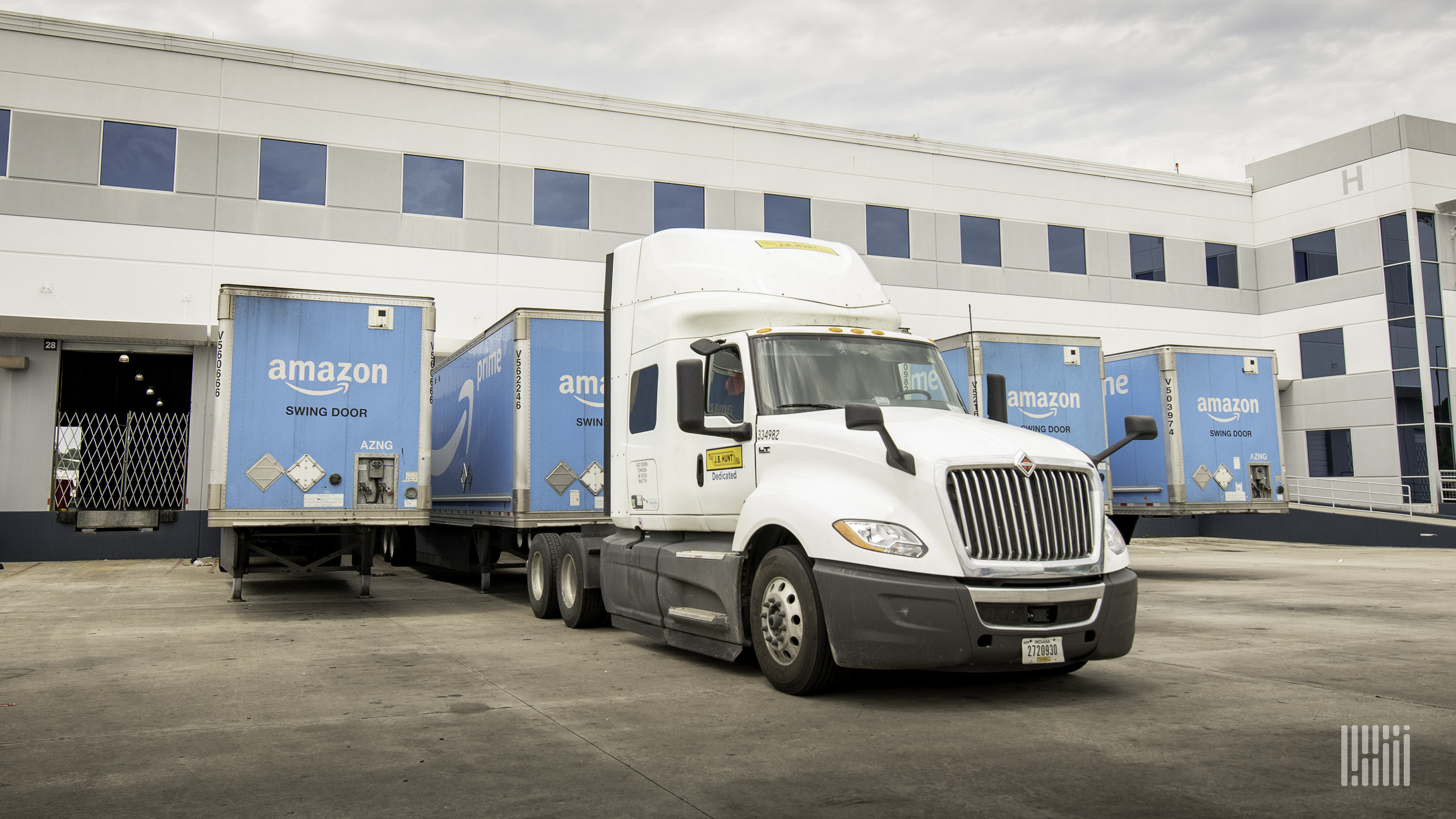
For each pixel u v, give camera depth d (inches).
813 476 251.6
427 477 436.1
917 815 152.0
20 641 343.6
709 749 193.2
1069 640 224.8
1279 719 217.3
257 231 811.4
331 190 835.4
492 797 161.9
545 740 200.4
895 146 1033.5
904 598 219.3
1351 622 389.7
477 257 871.7
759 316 296.4
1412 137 1088.8
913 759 185.2
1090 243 1117.7
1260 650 317.7
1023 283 1075.9
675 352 309.0
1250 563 737.0
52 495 751.1
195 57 808.9
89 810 155.0
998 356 570.9
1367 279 1111.0
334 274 829.2
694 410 273.7
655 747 194.7
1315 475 1153.4
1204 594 506.6
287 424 416.8
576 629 383.6
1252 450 631.8
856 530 229.1
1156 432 257.9
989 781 170.2
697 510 295.4
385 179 850.8
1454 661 296.0
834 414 262.4
